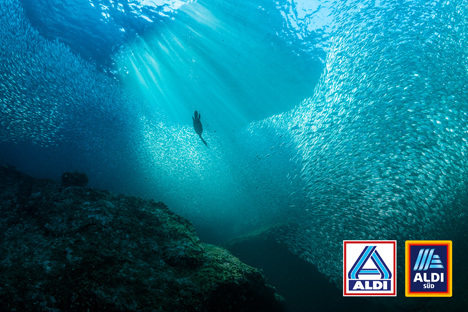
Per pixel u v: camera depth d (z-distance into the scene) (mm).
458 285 5422
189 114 18078
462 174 7242
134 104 15922
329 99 10344
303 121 11414
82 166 15016
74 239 3277
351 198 7895
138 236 3676
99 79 14234
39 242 3227
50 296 2648
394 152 7930
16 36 10492
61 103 12969
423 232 7008
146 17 12172
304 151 10180
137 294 2816
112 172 14969
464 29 8008
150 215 4195
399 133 8141
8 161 14641
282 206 11219
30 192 4137
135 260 3293
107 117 14648
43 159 14914
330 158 8781
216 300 3178
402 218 7254
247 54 14695
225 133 17422
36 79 11688
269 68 15312
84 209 3760
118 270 3027
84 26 12141
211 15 12461
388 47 9289
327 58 11414
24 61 11070
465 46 7945
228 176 14711
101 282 2811
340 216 7820
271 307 3916
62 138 14055
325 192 8391
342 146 8781
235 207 13625
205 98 17531
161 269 3312
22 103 11805
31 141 13656
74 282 2791
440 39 8375
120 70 14625
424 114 8016
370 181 7828
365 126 8719
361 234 7344
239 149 15891
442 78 8141
